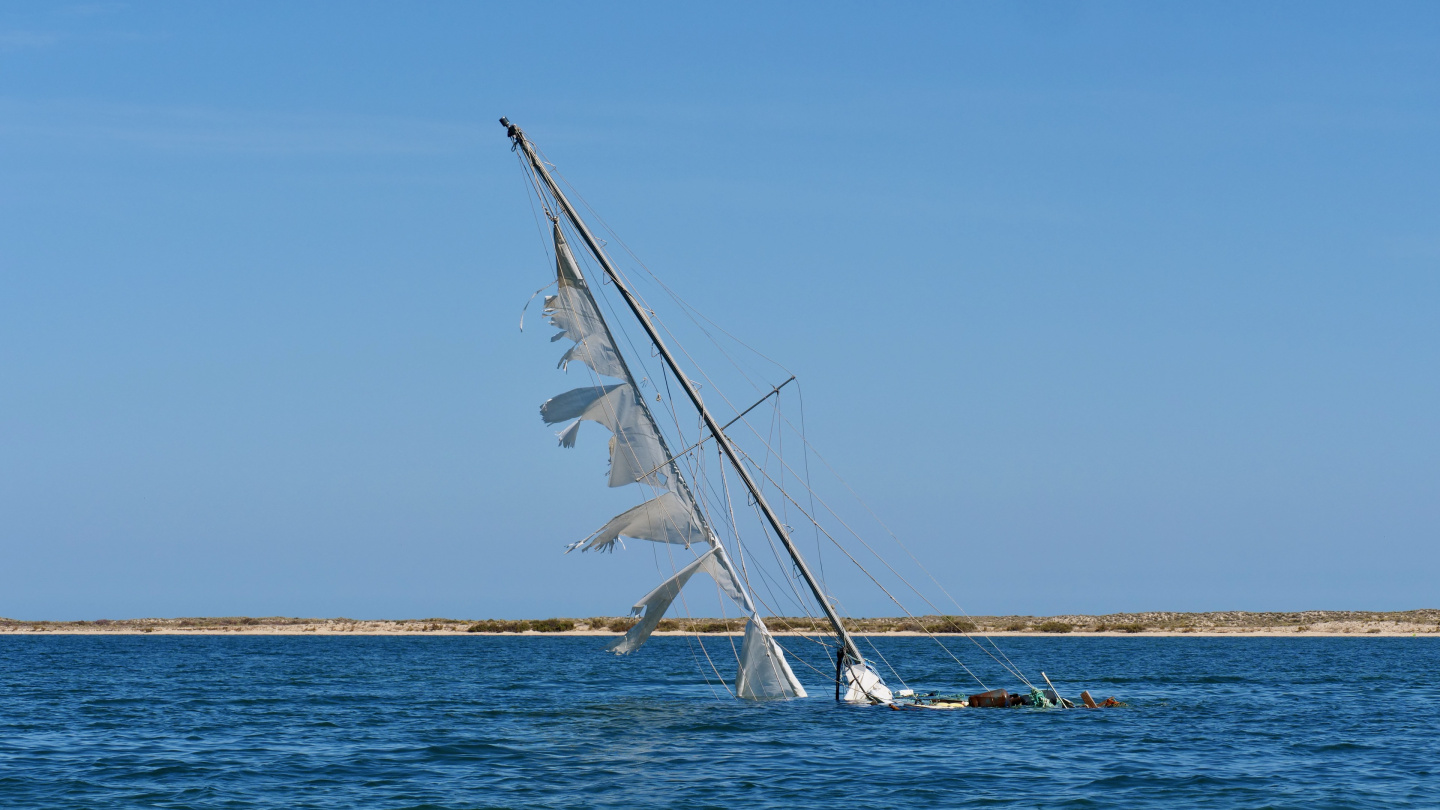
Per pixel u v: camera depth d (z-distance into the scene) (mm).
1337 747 43688
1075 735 46125
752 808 32281
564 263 51281
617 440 51031
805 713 53281
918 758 40125
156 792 34781
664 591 50938
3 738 46781
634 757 40594
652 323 51656
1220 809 32312
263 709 58125
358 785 35781
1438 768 39000
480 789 35031
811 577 54969
